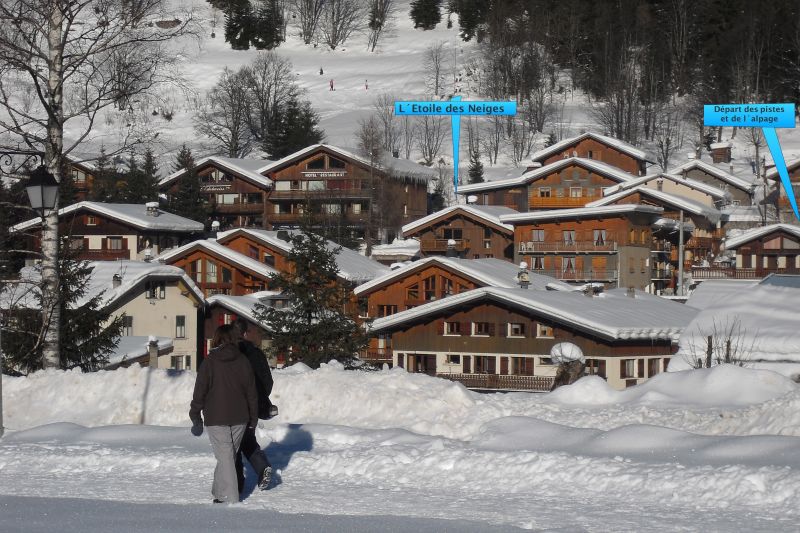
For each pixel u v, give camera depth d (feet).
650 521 54.54
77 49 124.67
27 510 58.39
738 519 54.85
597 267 455.63
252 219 583.99
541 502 60.95
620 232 453.58
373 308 339.98
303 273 244.42
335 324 241.76
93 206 474.90
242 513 57.57
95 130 523.29
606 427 87.92
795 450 69.26
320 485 67.62
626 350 272.31
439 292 332.80
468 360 290.35
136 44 125.59
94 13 122.62
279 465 74.54
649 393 99.09
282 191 579.48
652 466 66.80
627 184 524.11
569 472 66.95
